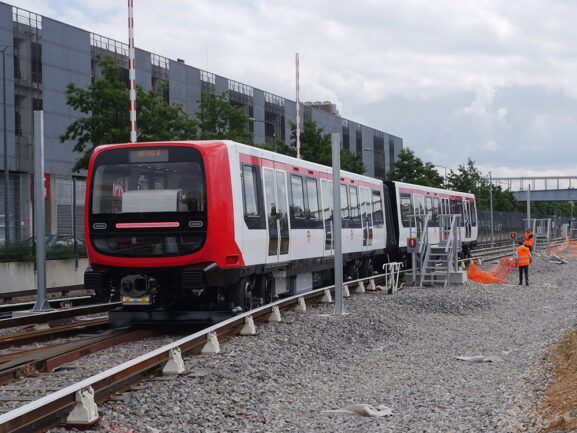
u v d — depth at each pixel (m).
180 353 9.92
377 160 110.62
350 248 22.98
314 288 22.56
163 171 13.86
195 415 8.05
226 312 14.20
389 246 28.91
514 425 7.78
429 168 70.88
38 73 55.50
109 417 7.50
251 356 11.35
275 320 15.27
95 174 14.16
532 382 10.34
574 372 10.18
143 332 13.77
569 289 27.69
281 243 16.78
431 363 12.33
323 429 7.89
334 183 17.03
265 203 15.80
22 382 9.36
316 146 50.22
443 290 24.73
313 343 13.21
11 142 53.56
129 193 13.98
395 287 23.67
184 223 13.66
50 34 56.47
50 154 56.28
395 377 11.07
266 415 8.41
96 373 9.89
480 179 97.06
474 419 8.18
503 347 14.09
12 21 53.53
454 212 39.25
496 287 27.59
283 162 17.33
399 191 30.20
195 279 13.48
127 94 33.28
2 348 12.41
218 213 13.66
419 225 31.42
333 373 11.34
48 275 24.98
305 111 91.38
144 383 8.91
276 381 10.28
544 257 47.91
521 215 98.38
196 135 38.41
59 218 25.53
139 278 13.84
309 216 19.06
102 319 16.45
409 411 8.73
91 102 33.50
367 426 8.00
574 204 186.25
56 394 6.96
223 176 13.87
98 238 14.10
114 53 62.41
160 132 33.41
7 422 6.23
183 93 69.88
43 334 13.37
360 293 23.05
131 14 24.05
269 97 84.25
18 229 24.47
